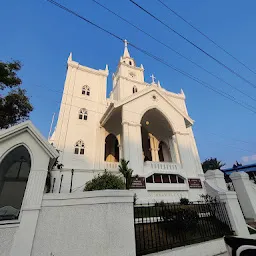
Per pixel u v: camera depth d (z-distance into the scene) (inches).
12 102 465.7
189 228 298.4
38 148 237.0
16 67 440.8
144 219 320.8
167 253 229.3
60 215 205.5
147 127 881.5
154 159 821.2
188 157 653.9
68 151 661.9
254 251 163.2
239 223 343.9
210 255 264.4
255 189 552.7
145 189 501.4
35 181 216.1
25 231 185.9
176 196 534.0
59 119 708.7
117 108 640.4
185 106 1146.7
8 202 323.3
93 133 749.9
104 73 924.6
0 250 172.4
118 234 203.6
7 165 298.8
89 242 194.2
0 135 218.4
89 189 322.7
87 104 805.2
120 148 743.1
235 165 1318.9
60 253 185.9
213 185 507.2
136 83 1111.6
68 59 869.8
